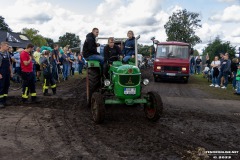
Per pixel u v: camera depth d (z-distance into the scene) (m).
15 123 6.80
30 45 9.00
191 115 8.07
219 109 9.09
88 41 8.50
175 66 16.70
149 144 5.54
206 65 21.61
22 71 8.97
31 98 9.30
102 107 6.69
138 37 9.30
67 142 5.57
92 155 4.94
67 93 11.33
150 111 7.30
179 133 6.32
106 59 7.98
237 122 7.48
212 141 5.85
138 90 7.09
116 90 7.08
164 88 14.02
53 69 14.52
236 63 14.38
